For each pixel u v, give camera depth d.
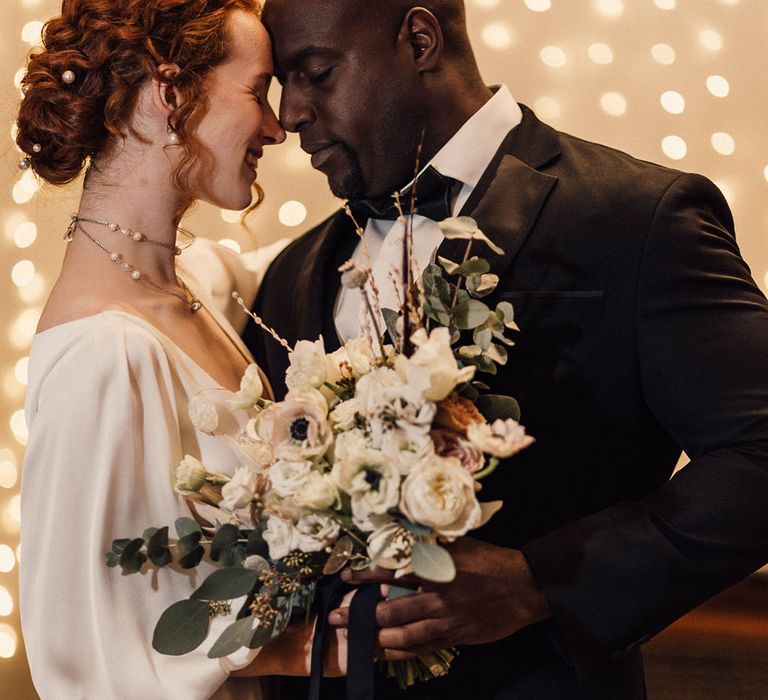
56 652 1.55
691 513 1.64
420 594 1.54
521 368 1.78
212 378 1.75
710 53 2.63
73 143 1.75
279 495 1.46
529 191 1.85
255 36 1.83
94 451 1.58
